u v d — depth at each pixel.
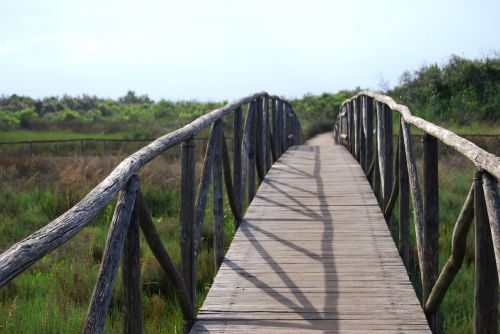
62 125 32.12
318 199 7.46
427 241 4.16
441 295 3.81
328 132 32.41
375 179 7.79
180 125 29.00
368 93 8.69
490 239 2.93
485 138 14.77
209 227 7.88
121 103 50.56
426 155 4.15
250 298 4.43
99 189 2.56
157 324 5.06
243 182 7.15
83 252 7.31
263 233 6.03
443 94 20.73
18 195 10.88
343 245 5.61
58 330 4.94
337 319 4.03
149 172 11.91
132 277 2.97
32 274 6.63
